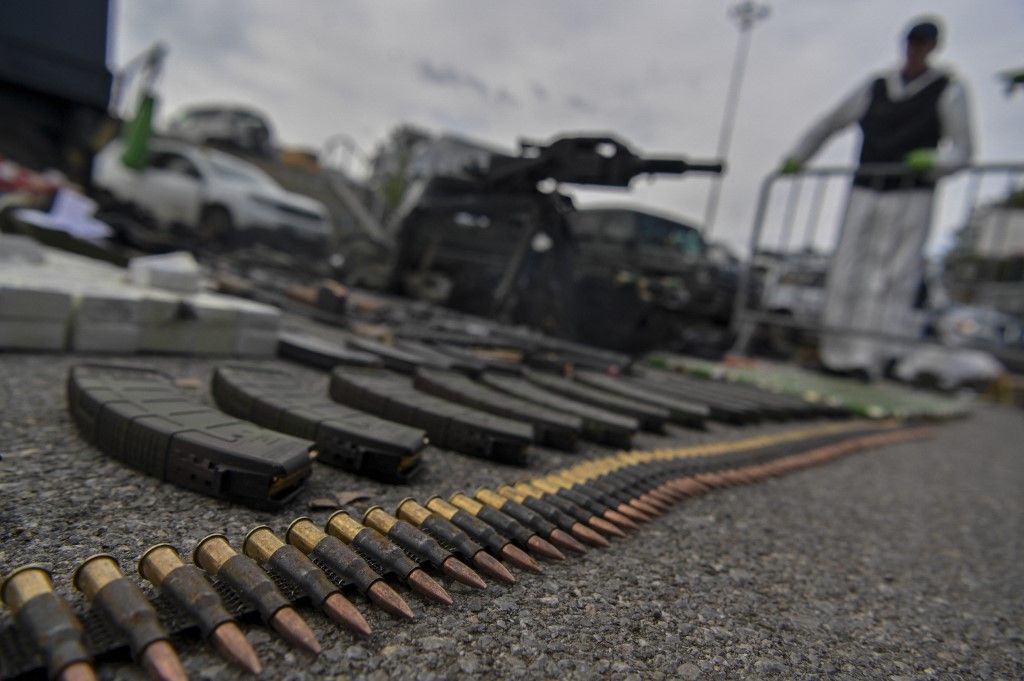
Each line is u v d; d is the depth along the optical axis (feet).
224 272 27.04
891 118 30.37
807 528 9.57
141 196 43.01
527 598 5.87
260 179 49.60
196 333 13.70
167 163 46.09
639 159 18.83
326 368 14.49
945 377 48.14
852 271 33.06
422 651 4.74
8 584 3.97
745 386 25.16
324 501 7.05
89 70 33.88
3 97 32.60
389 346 17.25
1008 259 52.39
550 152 20.52
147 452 7.01
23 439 7.59
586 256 38.04
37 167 34.32
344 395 10.99
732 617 6.19
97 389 8.06
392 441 7.96
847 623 6.53
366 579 5.20
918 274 31.50
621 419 12.19
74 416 8.27
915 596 7.59
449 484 8.42
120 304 12.45
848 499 11.84
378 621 5.05
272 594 4.64
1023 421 36.45
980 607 7.59
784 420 19.38
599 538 7.38
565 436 11.00
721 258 46.80
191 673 4.06
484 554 6.19
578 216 43.98
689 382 22.67
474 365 14.98
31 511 5.86
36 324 11.51
